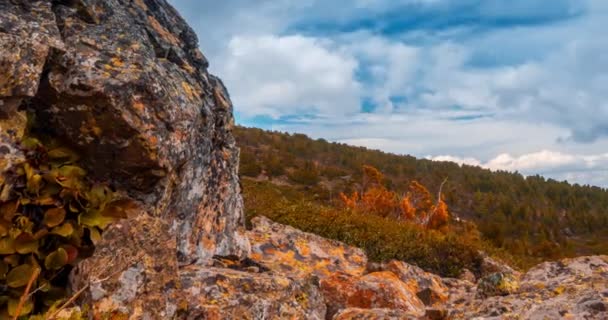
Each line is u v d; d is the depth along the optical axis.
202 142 5.71
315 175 82.19
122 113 4.47
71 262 4.34
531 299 4.84
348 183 75.50
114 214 4.64
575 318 4.13
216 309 4.47
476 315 4.71
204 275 4.87
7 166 4.11
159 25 6.22
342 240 11.10
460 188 129.62
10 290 4.03
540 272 5.75
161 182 5.04
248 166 82.00
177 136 4.97
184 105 5.10
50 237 4.39
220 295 4.71
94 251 4.25
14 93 4.12
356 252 9.84
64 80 4.44
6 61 4.02
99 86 4.38
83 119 4.53
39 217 4.39
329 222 11.52
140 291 4.14
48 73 4.45
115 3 5.55
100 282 3.98
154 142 4.69
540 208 128.38
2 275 4.02
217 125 6.43
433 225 22.52
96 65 4.56
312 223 11.37
